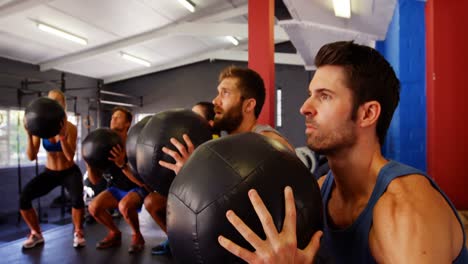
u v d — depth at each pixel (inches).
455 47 97.4
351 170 30.2
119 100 404.8
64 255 139.9
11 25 230.7
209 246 27.4
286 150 31.8
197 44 336.5
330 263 34.8
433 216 23.4
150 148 51.0
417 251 22.1
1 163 274.5
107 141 113.4
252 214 26.6
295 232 25.3
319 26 201.3
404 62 143.1
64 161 148.8
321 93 29.6
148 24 268.1
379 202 26.4
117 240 153.6
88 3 220.7
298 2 165.0
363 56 28.8
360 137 29.3
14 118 285.9
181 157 49.2
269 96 109.5
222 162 29.1
